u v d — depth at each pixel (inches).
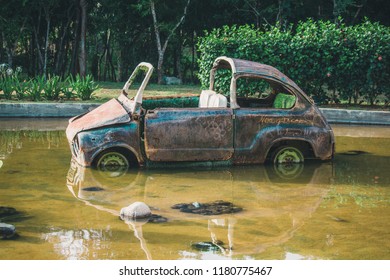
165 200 253.0
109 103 336.5
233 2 887.7
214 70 363.6
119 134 306.5
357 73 547.2
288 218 230.7
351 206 249.1
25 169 309.7
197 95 360.8
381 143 406.0
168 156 309.1
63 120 499.8
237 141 316.5
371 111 501.7
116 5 872.3
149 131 305.6
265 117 319.9
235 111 315.9
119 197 256.7
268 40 538.6
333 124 502.9
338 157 354.6
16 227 214.2
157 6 887.1
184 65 1039.0
